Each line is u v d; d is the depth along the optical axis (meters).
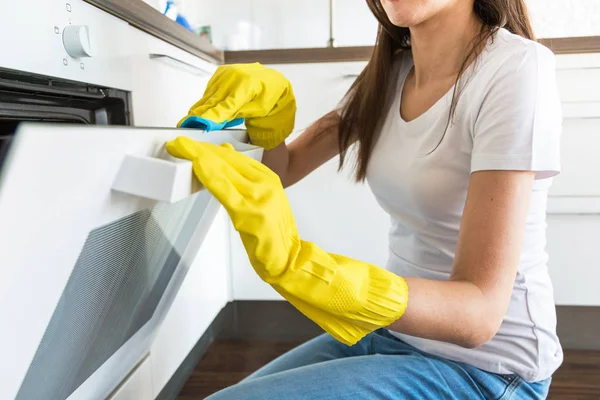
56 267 0.30
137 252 0.45
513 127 0.49
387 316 0.41
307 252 0.41
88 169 0.28
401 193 0.66
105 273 0.40
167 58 0.89
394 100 0.73
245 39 1.67
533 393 0.59
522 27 0.64
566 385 1.23
